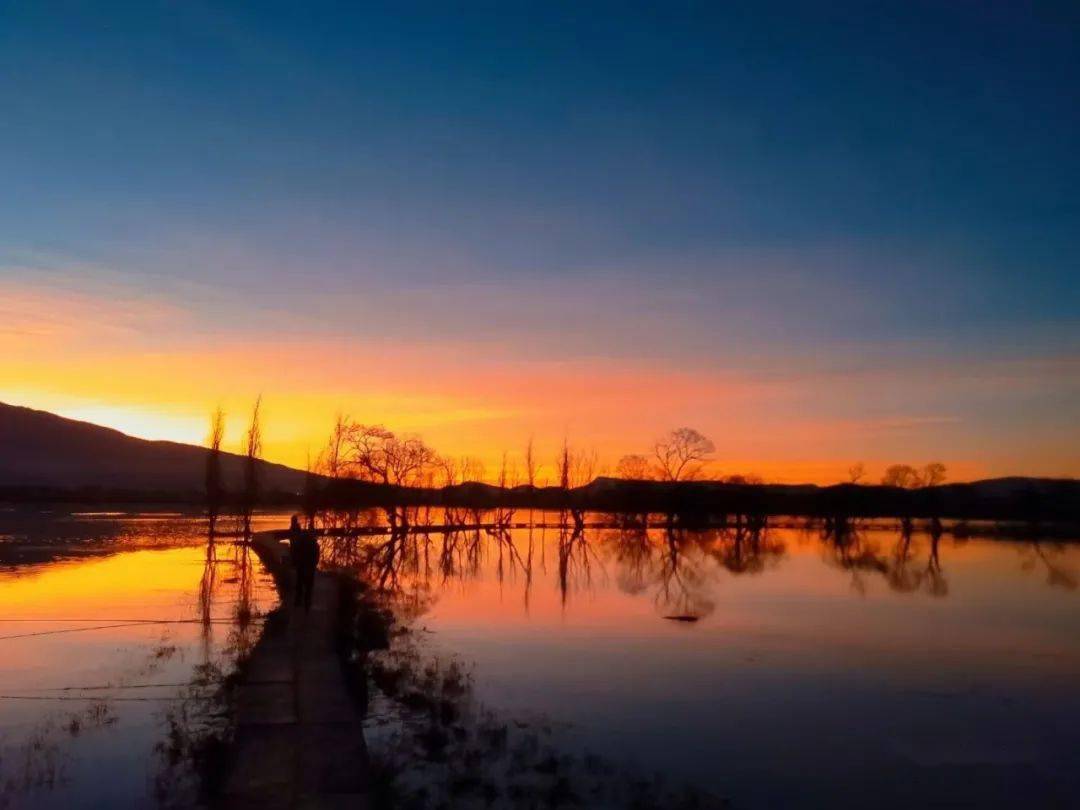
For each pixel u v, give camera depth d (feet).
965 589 154.30
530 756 49.57
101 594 108.78
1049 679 77.61
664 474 383.24
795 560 221.25
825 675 77.51
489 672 72.54
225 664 64.59
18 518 309.83
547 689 67.62
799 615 116.67
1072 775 52.47
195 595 107.86
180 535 233.96
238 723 45.32
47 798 37.60
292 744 42.01
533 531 370.32
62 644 73.46
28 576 129.59
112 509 414.41
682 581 162.61
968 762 54.34
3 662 65.82
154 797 37.68
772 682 74.08
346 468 232.12
